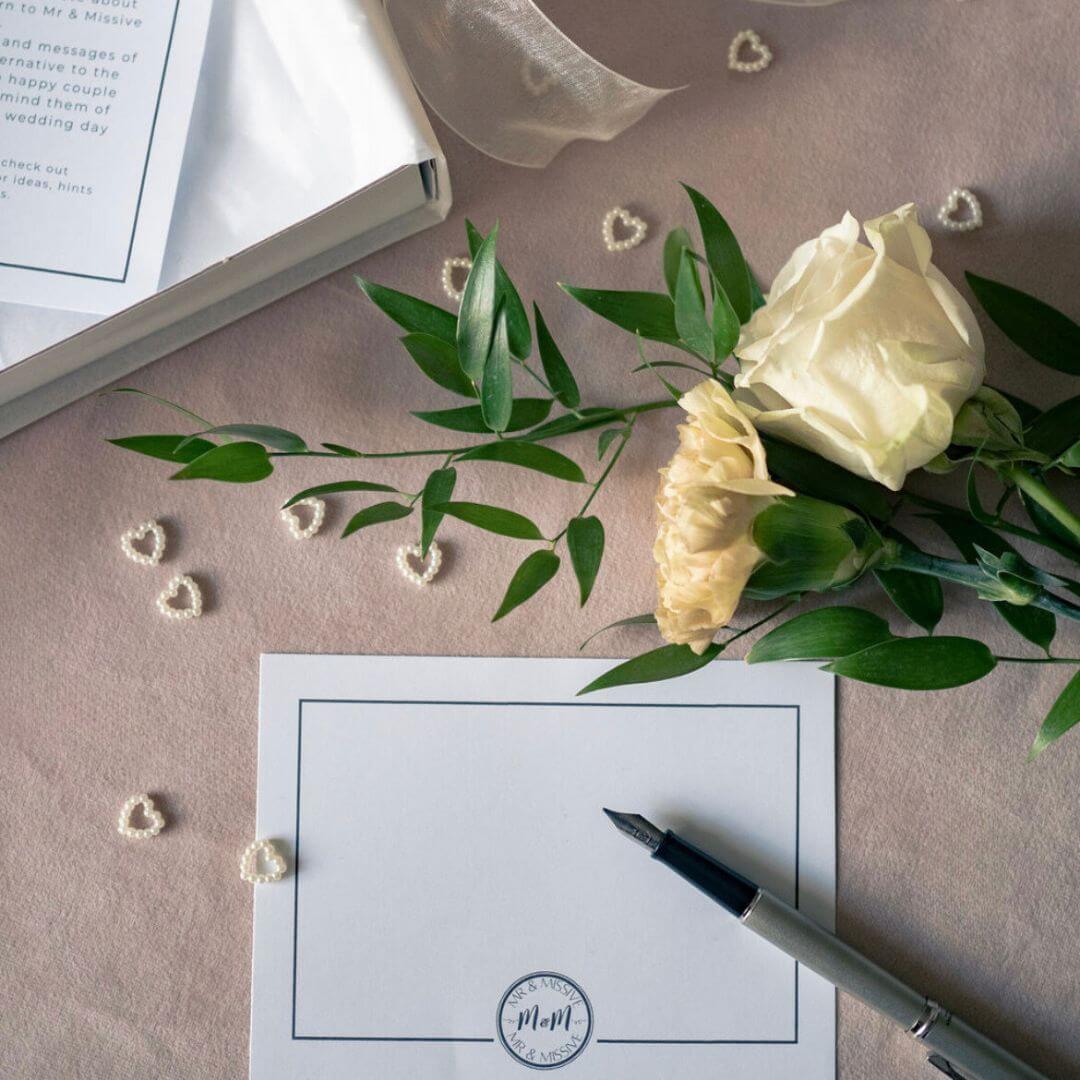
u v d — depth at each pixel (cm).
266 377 54
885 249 47
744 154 54
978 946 53
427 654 53
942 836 53
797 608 54
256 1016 53
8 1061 53
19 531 54
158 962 53
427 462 54
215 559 54
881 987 52
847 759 53
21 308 51
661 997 53
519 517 50
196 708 54
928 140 54
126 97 52
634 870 53
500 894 53
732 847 53
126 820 53
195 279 51
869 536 48
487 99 53
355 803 53
